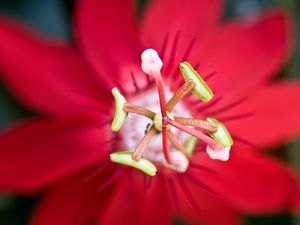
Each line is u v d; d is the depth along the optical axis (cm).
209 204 17
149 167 14
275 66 17
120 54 16
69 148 16
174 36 17
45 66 16
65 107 16
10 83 16
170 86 16
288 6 19
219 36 17
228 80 17
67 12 19
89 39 16
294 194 16
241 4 20
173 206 17
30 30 19
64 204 16
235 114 17
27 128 15
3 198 18
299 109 17
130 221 16
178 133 16
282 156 19
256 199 16
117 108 14
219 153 14
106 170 16
